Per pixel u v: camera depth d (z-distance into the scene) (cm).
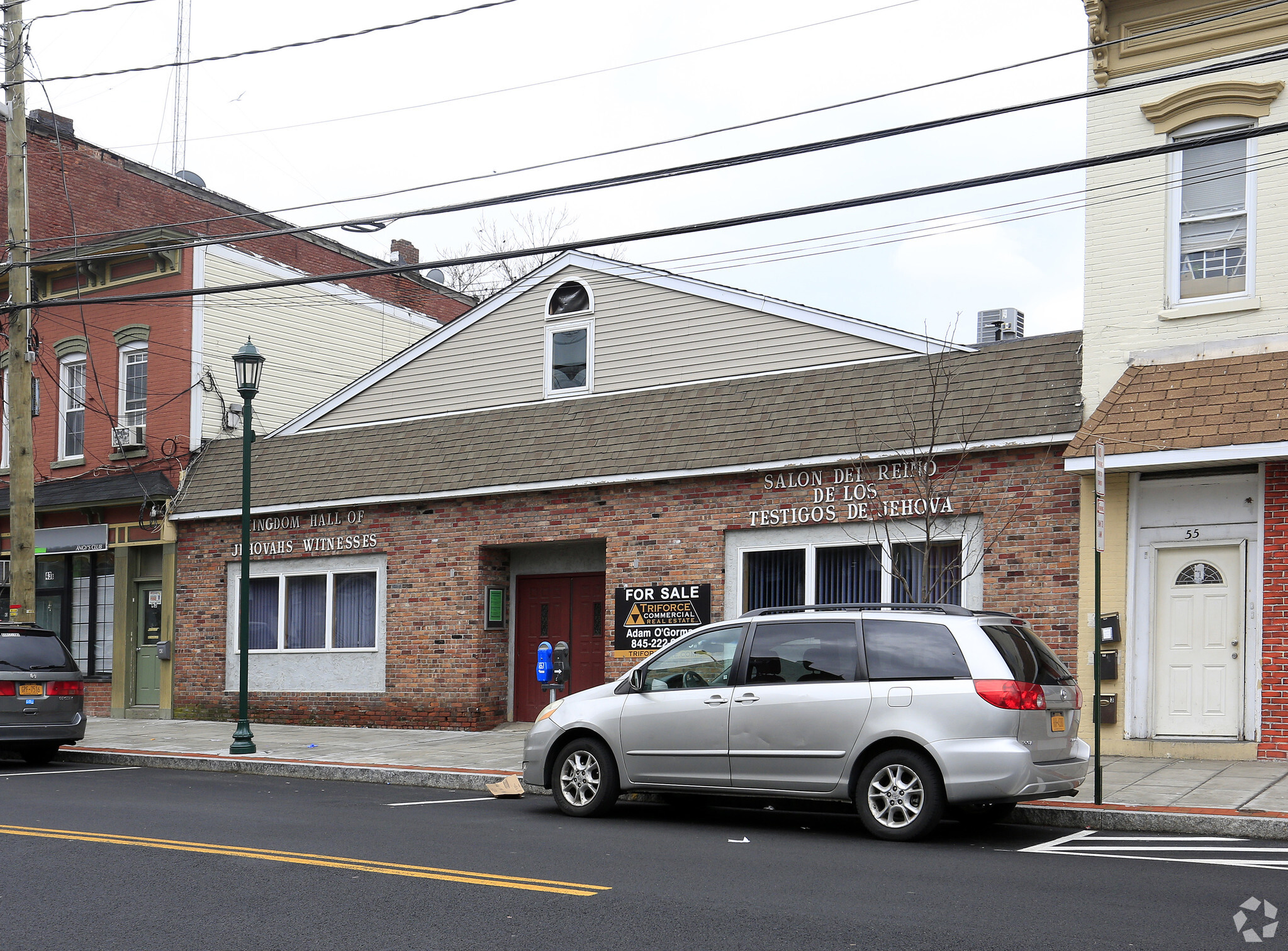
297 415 2509
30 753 1681
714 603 1638
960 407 1487
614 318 1905
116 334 2364
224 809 1141
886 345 1653
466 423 1953
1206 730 1320
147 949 634
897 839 947
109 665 2312
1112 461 1315
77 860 867
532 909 708
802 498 1581
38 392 2466
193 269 2303
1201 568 1339
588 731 1105
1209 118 1388
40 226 2439
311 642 2055
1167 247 1402
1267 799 1045
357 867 832
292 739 1781
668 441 1698
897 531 1516
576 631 1864
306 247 2700
